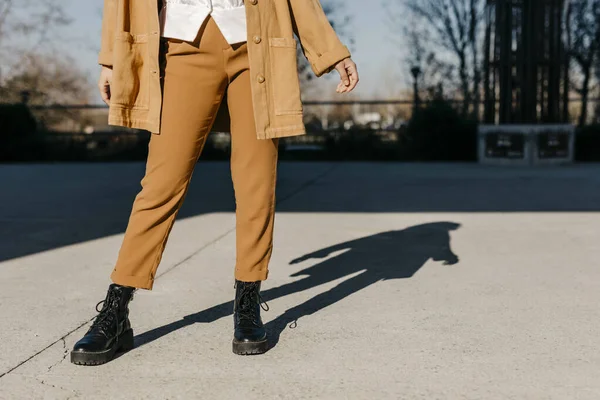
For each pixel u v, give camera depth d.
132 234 2.15
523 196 6.88
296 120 2.19
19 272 3.46
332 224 5.03
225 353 2.19
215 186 8.15
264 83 2.14
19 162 14.15
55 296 2.96
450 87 19.97
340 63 2.24
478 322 2.53
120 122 2.12
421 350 2.21
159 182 2.12
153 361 2.11
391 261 3.70
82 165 12.51
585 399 1.81
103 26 2.20
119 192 7.52
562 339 2.32
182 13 2.07
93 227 5.00
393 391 1.87
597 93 19.31
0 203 6.51
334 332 2.41
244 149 2.19
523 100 12.33
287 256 3.84
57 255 3.93
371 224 5.04
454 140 13.56
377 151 14.08
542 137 11.95
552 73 12.42
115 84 2.11
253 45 2.11
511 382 1.93
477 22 19.58
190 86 2.09
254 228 2.23
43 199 6.84
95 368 2.05
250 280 2.23
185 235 4.55
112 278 2.16
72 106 15.62
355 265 3.60
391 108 16.77
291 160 14.26
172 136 2.10
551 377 1.97
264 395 1.84
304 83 18.86
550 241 4.30
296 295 2.95
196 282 3.19
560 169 10.77
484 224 5.03
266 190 2.22
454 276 3.32
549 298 2.88
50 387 1.90
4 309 2.74
